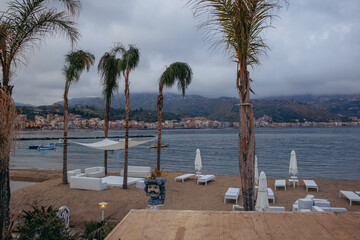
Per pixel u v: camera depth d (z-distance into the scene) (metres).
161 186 8.81
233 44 4.14
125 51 15.16
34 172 25.80
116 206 12.44
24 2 5.00
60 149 74.50
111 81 17.12
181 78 15.92
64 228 5.61
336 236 1.21
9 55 4.77
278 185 16.08
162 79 16.28
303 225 1.34
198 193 15.37
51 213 5.56
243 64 4.07
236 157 52.09
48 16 5.21
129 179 17.28
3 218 3.94
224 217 1.47
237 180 19.14
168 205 13.14
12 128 3.74
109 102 18.83
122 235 1.26
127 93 15.39
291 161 17.36
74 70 16.09
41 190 14.97
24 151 66.50
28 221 5.30
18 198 13.66
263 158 50.50
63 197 13.75
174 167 39.12
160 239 1.21
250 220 1.42
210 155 56.00
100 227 5.96
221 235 1.24
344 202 13.65
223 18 3.91
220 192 15.57
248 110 4.00
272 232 1.27
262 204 9.77
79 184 15.23
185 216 1.49
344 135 150.12
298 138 122.38
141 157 53.88
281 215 1.48
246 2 3.83
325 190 16.27
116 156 56.12
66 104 16.61
